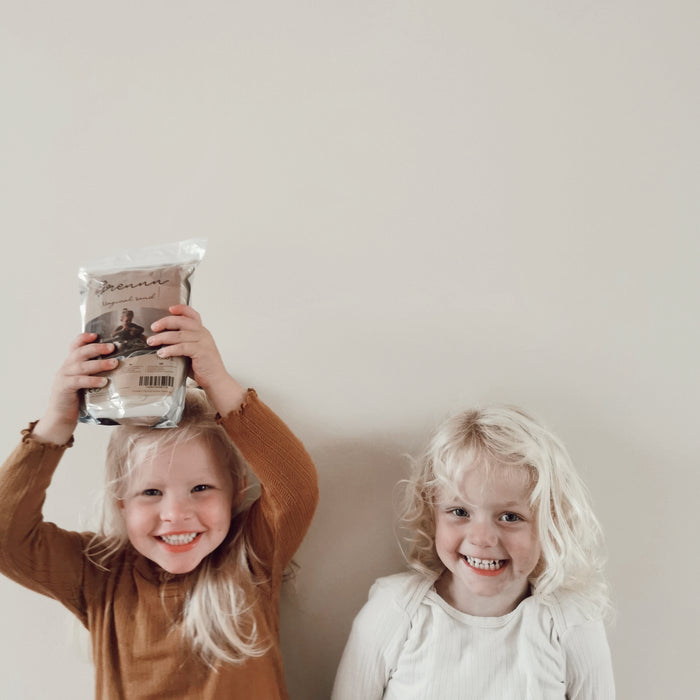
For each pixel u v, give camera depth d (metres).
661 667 0.93
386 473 0.93
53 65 0.94
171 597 0.83
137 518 0.80
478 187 0.92
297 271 0.93
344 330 0.93
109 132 0.94
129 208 0.94
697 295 0.92
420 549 0.89
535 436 0.82
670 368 0.92
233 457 0.87
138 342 0.69
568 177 0.92
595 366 0.92
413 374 0.93
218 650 0.81
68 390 0.71
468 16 0.92
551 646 0.84
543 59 0.92
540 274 0.92
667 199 0.92
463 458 0.81
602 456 0.92
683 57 0.92
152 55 0.94
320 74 0.93
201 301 0.93
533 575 0.87
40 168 0.94
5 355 0.94
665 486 0.92
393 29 0.92
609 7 0.92
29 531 0.78
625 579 0.93
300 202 0.93
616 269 0.92
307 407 0.93
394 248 0.92
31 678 0.95
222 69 0.93
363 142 0.92
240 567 0.85
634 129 0.92
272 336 0.93
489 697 0.82
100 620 0.83
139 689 0.80
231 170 0.93
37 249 0.94
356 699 0.86
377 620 0.86
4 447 0.94
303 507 0.82
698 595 0.92
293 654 0.95
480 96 0.92
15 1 0.94
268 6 0.93
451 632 0.84
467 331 0.92
